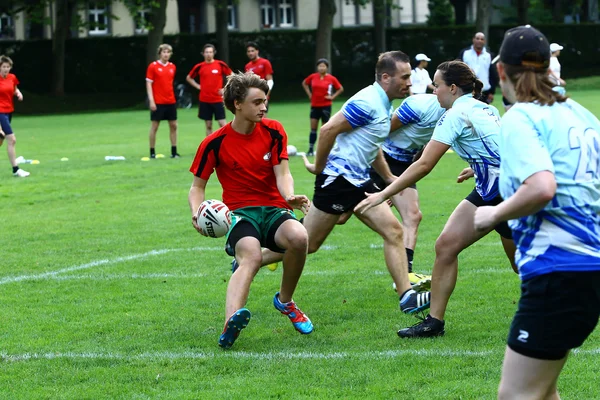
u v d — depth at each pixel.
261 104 10.93
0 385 9.44
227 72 36.50
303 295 13.52
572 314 6.18
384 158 13.64
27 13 83.56
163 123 57.28
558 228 6.32
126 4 72.69
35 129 53.88
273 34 94.50
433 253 16.31
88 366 10.08
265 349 10.66
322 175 12.16
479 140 10.39
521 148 6.28
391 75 11.80
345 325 11.74
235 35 94.06
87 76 91.44
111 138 44.75
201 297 13.40
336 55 96.12
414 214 13.91
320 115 34.75
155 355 10.43
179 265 15.81
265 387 9.16
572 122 6.50
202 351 10.59
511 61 6.54
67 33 95.12
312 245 12.51
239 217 11.09
